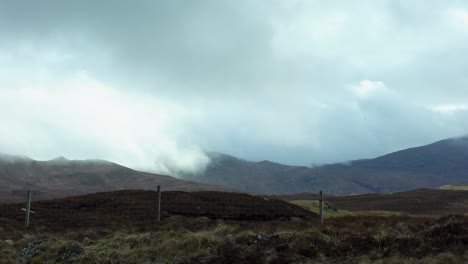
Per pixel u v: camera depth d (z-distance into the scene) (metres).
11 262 15.37
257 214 39.28
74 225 30.14
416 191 148.12
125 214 37.69
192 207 41.94
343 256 13.90
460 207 96.19
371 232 15.91
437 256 13.30
